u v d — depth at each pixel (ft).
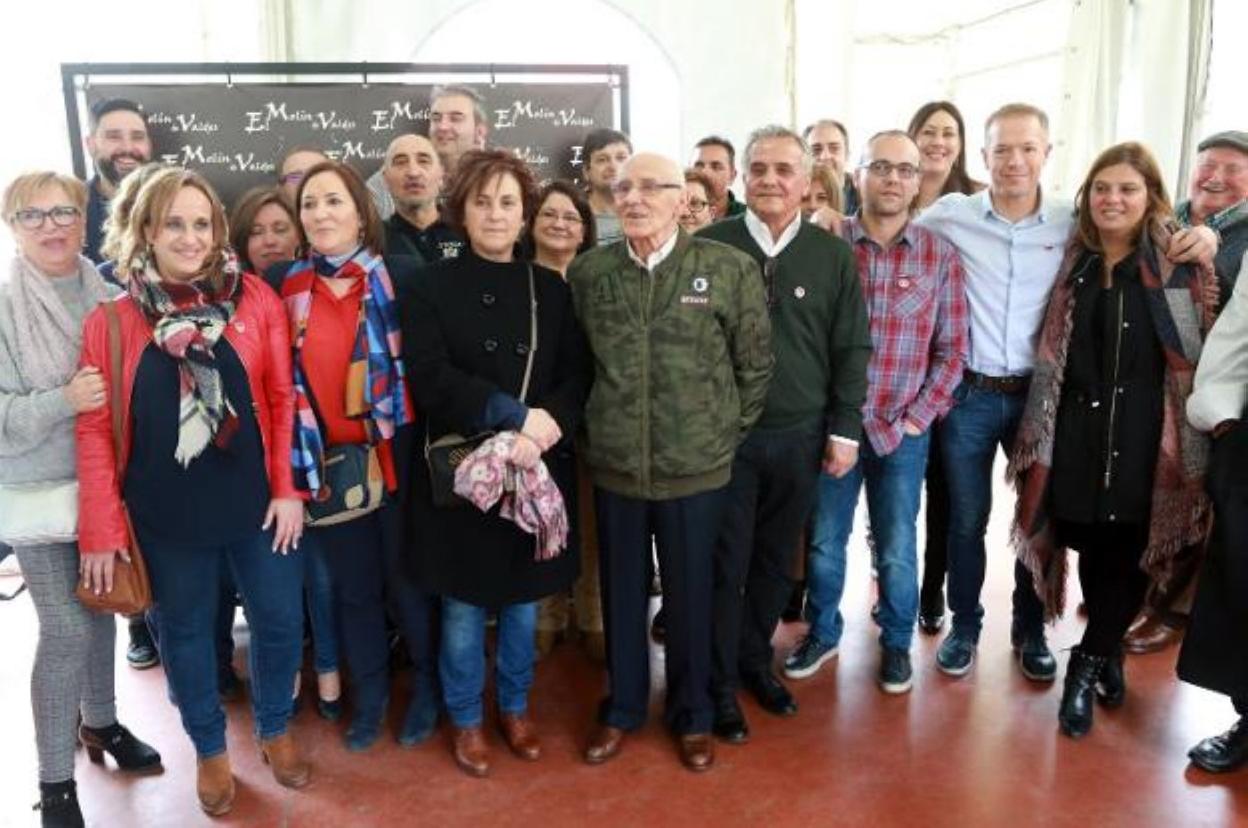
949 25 19.49
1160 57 15.72
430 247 9.52
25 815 7.22
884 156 8.05
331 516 7.22
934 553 10.00
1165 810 7.08
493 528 7.10
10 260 6.45
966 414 8.78
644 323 7.04
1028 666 9.12
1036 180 8.32
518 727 7.93
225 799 7.16
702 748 7.68
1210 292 7.56
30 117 14.39
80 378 6.15
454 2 16.19
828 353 8.00
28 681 9.37
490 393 6.76
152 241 6.27
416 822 7.05
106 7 14.75
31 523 6.29
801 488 8.06
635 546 7.45
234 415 6.41
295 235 8.51
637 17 16.79
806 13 17.60
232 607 8.80
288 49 15.66
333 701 8.48
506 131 13.15
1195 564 8.68
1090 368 7.86
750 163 7.73
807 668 9.17
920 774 7.55
